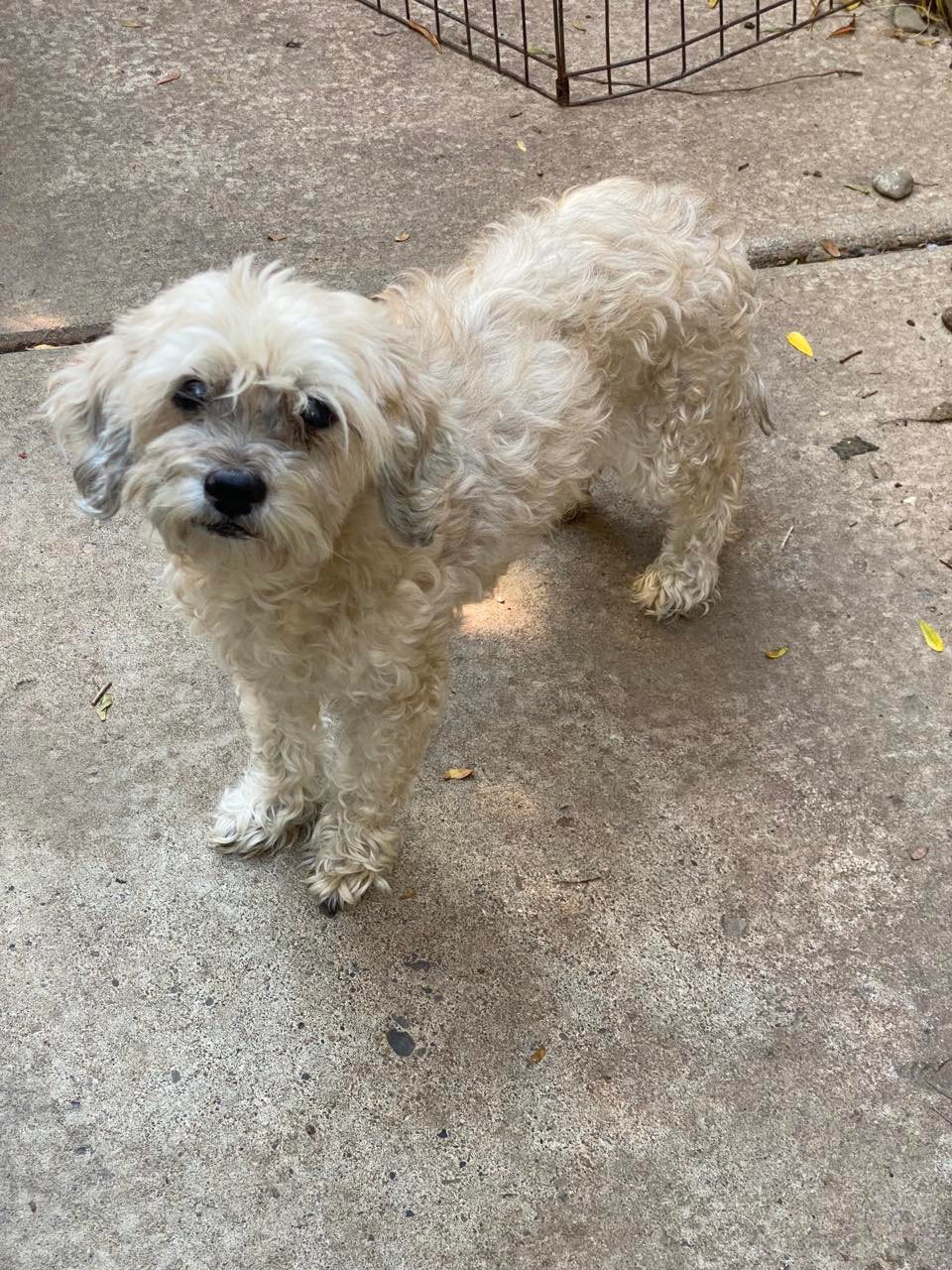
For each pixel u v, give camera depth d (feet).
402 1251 2.22
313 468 2.08
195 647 3.02
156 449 2.09
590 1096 2.39
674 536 3.12
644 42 4.80
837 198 4.12
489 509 2.52
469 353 2.51
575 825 2.76
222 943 2.57
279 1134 2.34
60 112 4.46
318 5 5.00
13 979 2.50
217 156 4.30
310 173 4.24
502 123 4.45
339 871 2.60
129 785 2.78
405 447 2.21
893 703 2.95
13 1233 2.21
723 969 2.55
